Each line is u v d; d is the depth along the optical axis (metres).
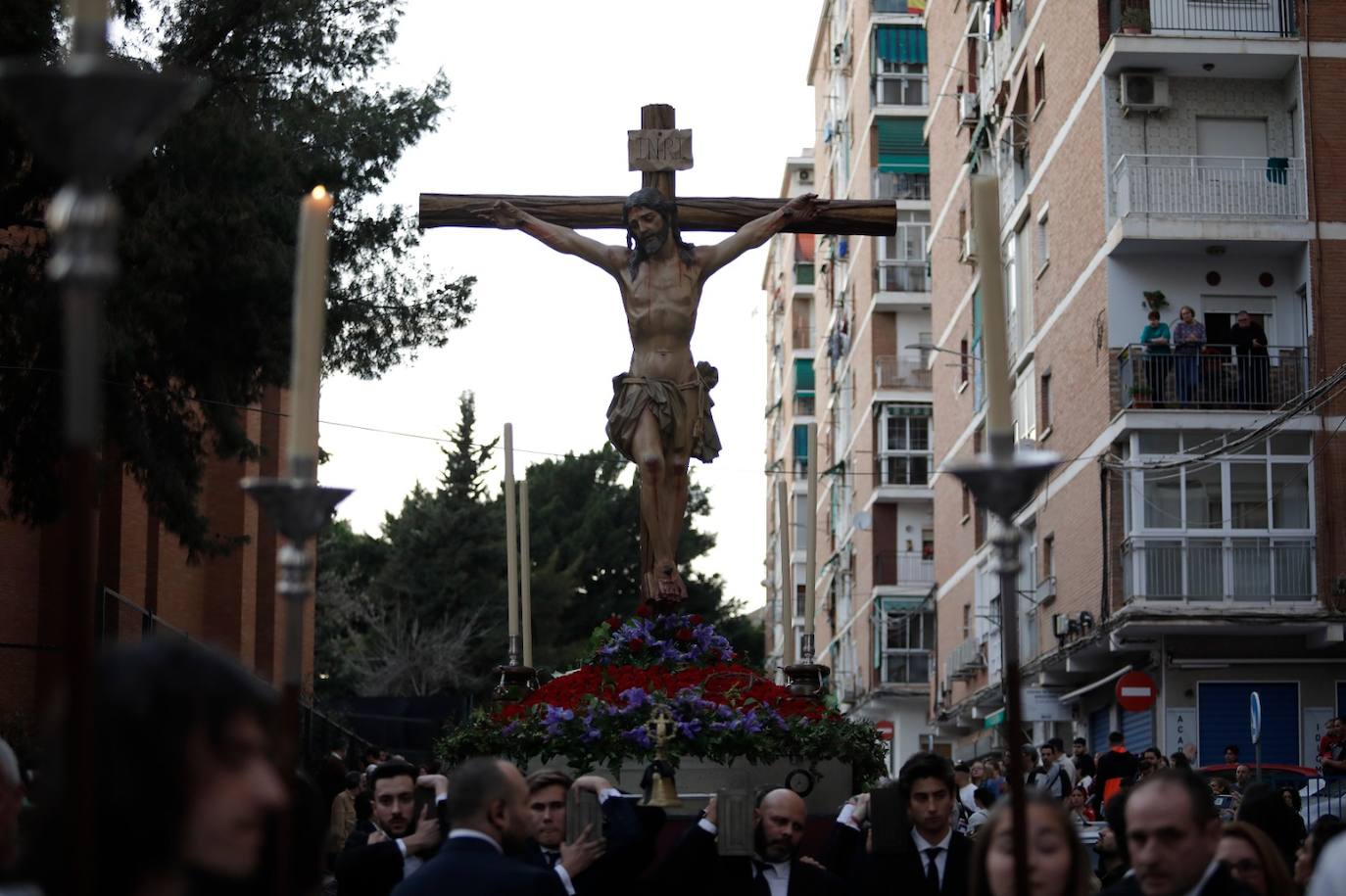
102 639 22.48
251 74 20.66
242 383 20.70
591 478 64.50
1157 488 31.95
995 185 4.57
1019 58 39.44
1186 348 31.81
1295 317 32.66
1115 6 33.22
